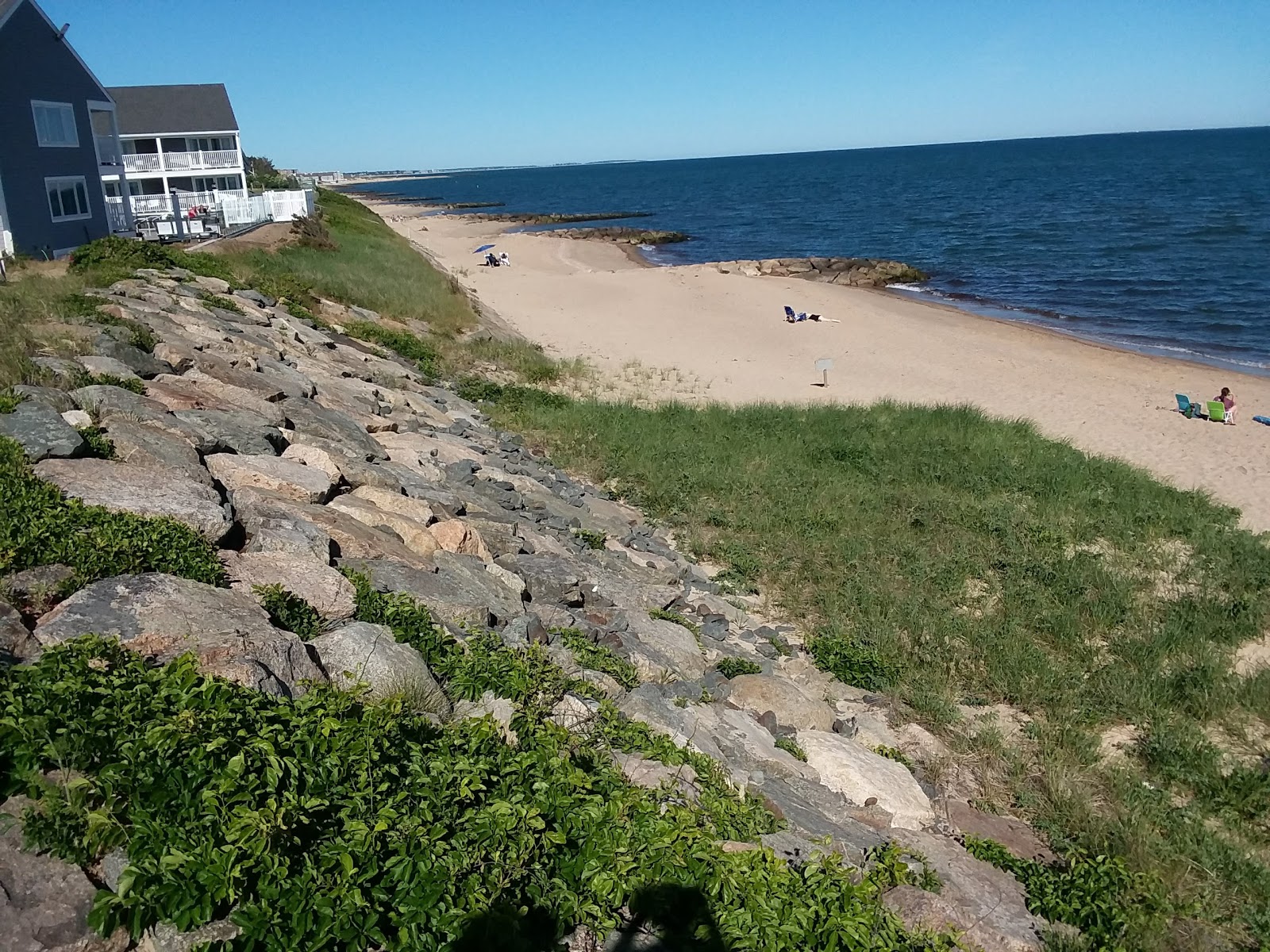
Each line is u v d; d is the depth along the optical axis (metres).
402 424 13.77
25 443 6.37
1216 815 7.05
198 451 7.86
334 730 4.27
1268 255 46.72
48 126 26.23
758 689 7.87
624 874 4.05
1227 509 14.25
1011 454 16.48
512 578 8.36
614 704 6.43
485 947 3.49
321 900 3.38
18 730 3.63
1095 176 122.62
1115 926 5.29
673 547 12.23
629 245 65.94
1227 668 9.29
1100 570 11.44
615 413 18.25
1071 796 7.01
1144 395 22.73
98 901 3.19
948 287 42.84
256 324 16.08
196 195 35.38
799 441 16.88
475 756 4.64
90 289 14.02
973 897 5.28
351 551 7.32
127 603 4.87
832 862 4.77
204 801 3.59
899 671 9.06
